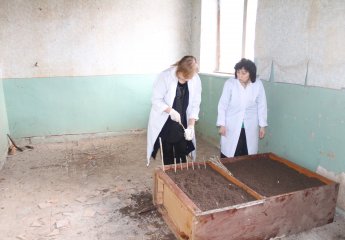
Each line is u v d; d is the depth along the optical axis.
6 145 4.25
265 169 2.83
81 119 4.97
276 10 3.13
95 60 4.84
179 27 5.18
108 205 2.84
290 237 2.31
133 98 5.19
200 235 1.98
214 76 4.49
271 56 3.25
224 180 2.57
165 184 2.50
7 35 4.34
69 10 4.54
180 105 2.87
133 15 4.88
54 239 2.32
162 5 5.01
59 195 3.05
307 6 2.74
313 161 2.82
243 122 3.00
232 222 2.06
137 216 2.64
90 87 4.90
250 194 2.31
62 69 4.70
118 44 4.90
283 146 3.18
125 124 5.25
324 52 2.61
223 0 4.75
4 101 4.44
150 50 5.11
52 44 4.57
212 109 4.65
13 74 4.48
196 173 2.71
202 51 4.93
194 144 3.13
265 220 2.18
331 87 2.57
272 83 3.26
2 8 4.25
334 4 2.48
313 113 2.77
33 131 4.75
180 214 2.22
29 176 3.52
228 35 4.71
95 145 4.69
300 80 2.89
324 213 2.42
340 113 2.50
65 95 4.80
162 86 2.76
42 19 4.44
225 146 3.11
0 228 2.46
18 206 2.83
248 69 2.69
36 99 4.66
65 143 4.80
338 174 2.57
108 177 3.49
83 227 2.48
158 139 2.97
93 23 4.70
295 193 2.24
